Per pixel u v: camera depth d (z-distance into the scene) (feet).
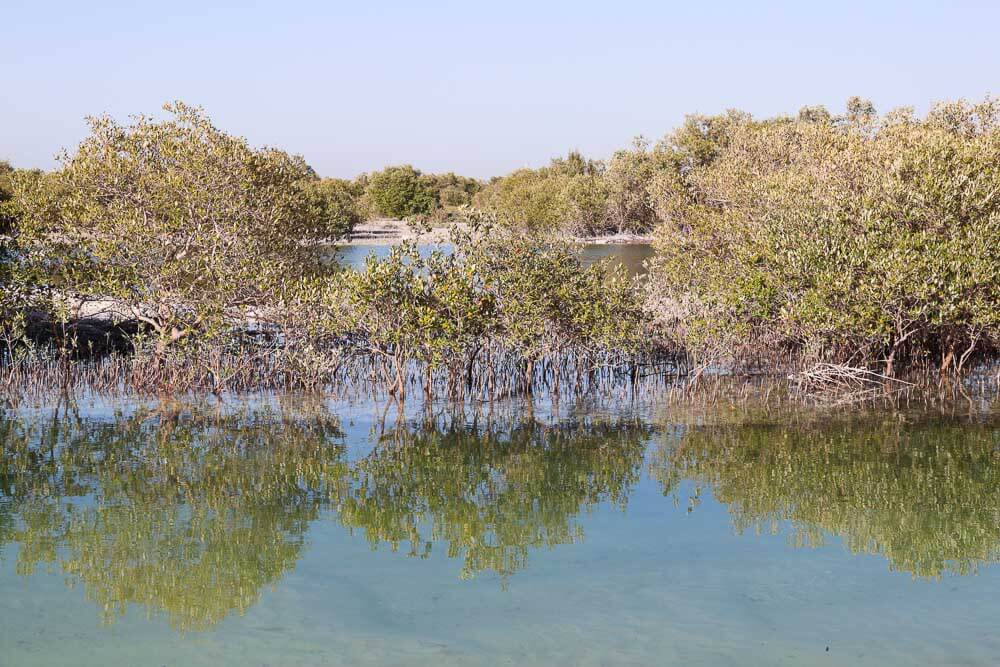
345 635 24.75
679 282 76.02
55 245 61.98
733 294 63.36
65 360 62.13
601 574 29.22
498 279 58.54
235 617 26.00
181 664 22.95
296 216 70.64
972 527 33.45
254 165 67.56
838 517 34.83
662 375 65.10
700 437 47.75
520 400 57.88
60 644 24.13
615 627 25.11
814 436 47.50
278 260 65.72
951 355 61.72
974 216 61.46
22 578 28.89
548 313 59.06
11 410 53.88
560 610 26.35
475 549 31.78
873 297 57.00
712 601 26.89
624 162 223.30
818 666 22.66
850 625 25.11
